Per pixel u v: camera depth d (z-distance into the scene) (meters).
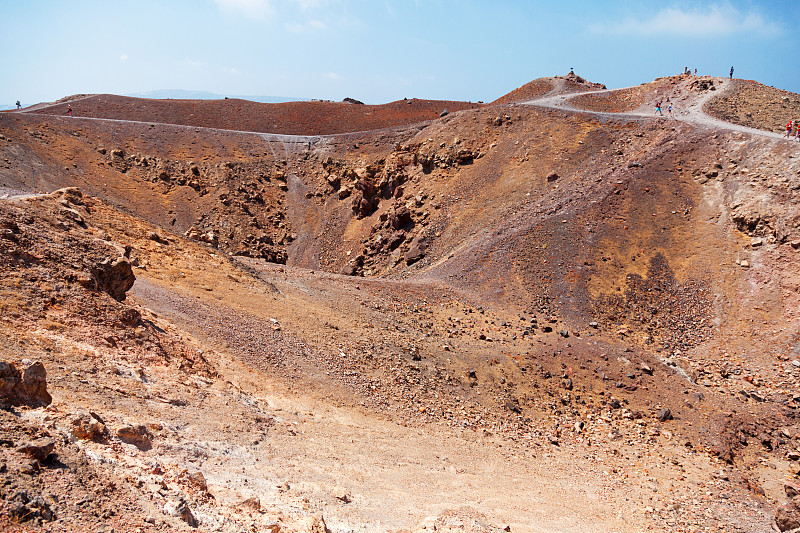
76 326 16.23
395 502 14.30
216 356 22.34
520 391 31.97
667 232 47.75
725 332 38.69
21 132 76.44
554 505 18.72
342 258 71.62
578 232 49.19
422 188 71.69
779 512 20.42
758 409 31.56
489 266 47.94
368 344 30.92
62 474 7.43
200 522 8.33
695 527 19.88
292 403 21.20
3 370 9.12
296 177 90.12
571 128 69.19
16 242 18.61
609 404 32.03
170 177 82.44
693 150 54.81
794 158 45.72
